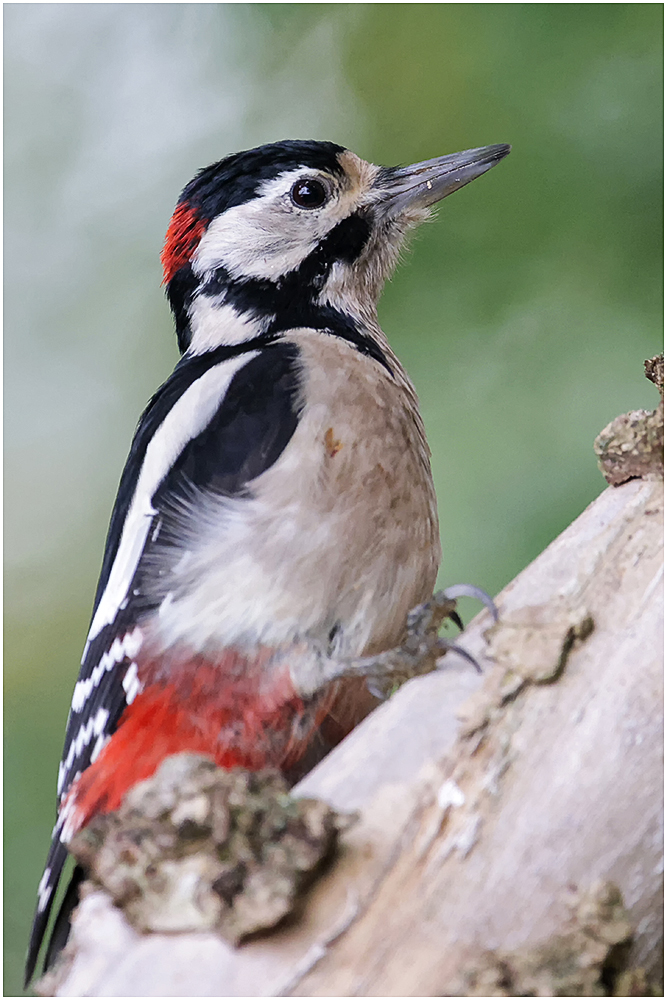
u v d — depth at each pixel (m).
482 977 3.61
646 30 9.73
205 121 11.51
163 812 3.76
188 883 3.69
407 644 5.41
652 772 3.90
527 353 9.60
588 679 4.06
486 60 10.10
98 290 11.89
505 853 3.80
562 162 9.83
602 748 3.93
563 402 9.38
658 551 4.30
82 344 11.91
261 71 11.17
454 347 9.73
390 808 3.89
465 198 9.93
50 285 11.91
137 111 11.73
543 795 3.88
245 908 3.64
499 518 9.09
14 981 9.94
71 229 11.90
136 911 3.71
